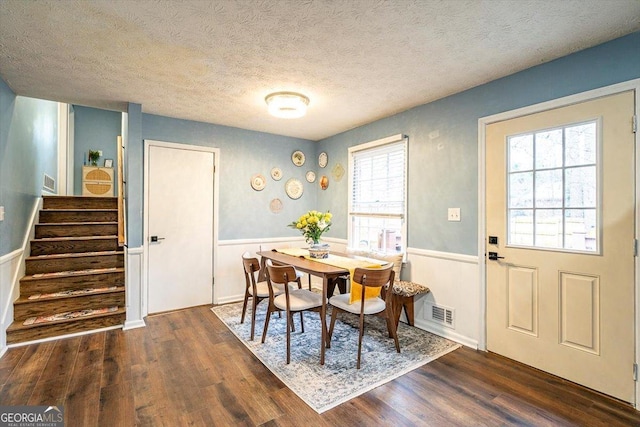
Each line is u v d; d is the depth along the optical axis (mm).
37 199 3850
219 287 4141
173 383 2207
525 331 2475
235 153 4242
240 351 2713
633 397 1964
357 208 4199
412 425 1793
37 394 2055
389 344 2861
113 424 1780
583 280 2174
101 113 6457
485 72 2520
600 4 1673
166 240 3779
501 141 2619
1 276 2684
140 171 3322
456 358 2596
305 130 4355
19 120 3152
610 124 2053
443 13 1759
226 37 2020
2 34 1970
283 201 4664
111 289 3389
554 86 2305
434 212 3152
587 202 2164
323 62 2355
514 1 1649
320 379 2268
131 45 2117
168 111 3553
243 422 1812
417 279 3311
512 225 2570
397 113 3561
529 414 1890
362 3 1672
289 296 2795
